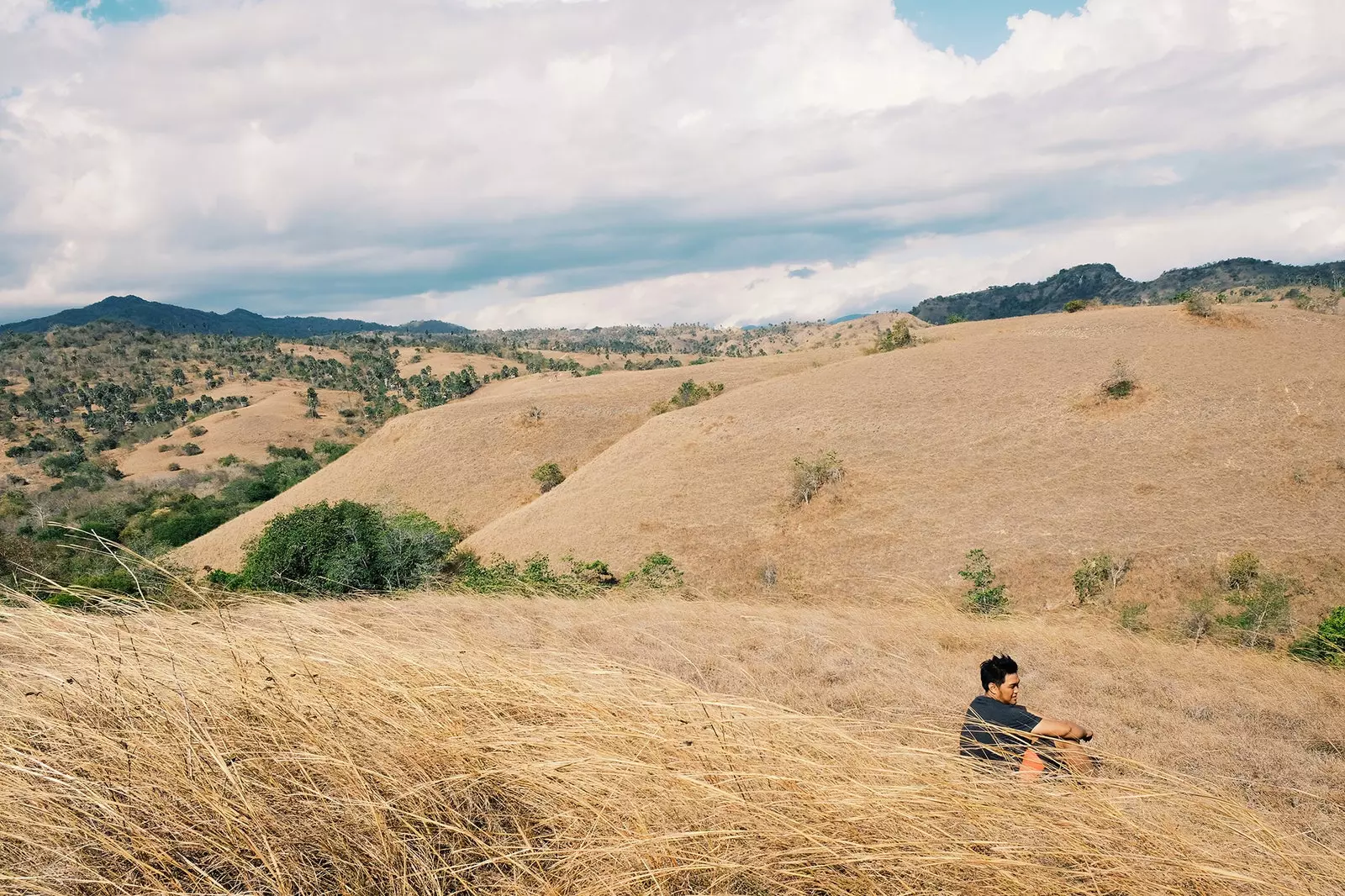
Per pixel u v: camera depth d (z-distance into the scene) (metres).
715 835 1.43
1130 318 67.88
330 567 18.47
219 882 1.37
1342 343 51.81
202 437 154.88
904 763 1.83
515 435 70.56
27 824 1.41
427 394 158.12
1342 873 1.60
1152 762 3.45
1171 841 1.56
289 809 1.53
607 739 1.84
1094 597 29.70
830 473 43.62
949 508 39.09
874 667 4.92
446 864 1.42
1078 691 4.80
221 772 1.56
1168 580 30.41
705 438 54.50
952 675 4.89
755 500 44.28
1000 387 52.47
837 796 1.56
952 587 32.47
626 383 87.44
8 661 2.36
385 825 1.44
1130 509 35.94
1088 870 1.39
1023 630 6.54
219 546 56.56
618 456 56.59
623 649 5.17
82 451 142.62
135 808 1.47
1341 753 3.68
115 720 1.85
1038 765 2.31
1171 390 46.31
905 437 47.62
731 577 37.78
